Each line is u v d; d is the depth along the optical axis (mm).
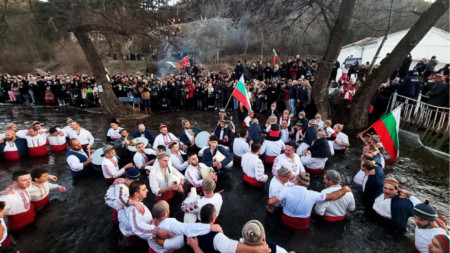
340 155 8016
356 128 11375
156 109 15352
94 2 12656
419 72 13258
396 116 7258
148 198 5359
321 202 4387
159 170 5043
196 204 4008
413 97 11109
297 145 8836
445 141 8375
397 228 4281
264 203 5152
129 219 3463
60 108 15992
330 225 4426
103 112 14727
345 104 12086
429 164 7336
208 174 5383
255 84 15047
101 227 4422
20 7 13172
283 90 14008
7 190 4215
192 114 14219
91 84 16438
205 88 15547
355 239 4094
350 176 6480
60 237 4145
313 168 6480
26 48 24625
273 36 17938
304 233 4207
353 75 16438
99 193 5559
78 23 11844
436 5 9117
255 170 5574
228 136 8172
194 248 2879
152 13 13562
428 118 9734
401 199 4273
